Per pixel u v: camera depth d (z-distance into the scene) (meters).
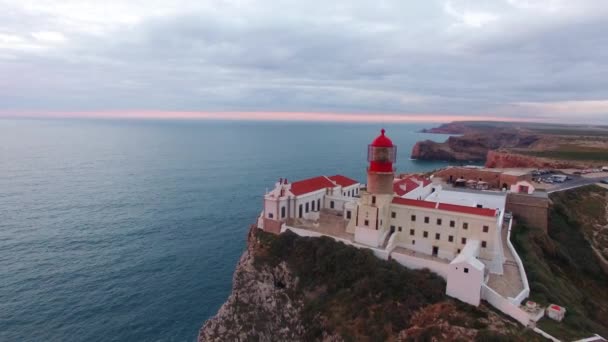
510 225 56.81
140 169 160.62
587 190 76.12
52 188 119.12
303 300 45.03
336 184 66.44
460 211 45.50
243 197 115.25
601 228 63.38
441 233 46.56
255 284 49.41
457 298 37.69
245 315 48.47
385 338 35.34
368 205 48.28
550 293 38.72
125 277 62.88
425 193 68.75
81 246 73.88
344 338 37.69
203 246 77.00
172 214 96.19
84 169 157.00
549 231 61.69
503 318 34.72
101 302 55.53
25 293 56.25
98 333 49.28
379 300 39.19
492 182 82.75
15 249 70.88
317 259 47.19
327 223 55.38
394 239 48.59
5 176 135.75
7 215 89.75
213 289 61.12
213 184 132.50
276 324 46.38
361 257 44.78
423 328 34.56
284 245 50.66
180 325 52.19
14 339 47.19
